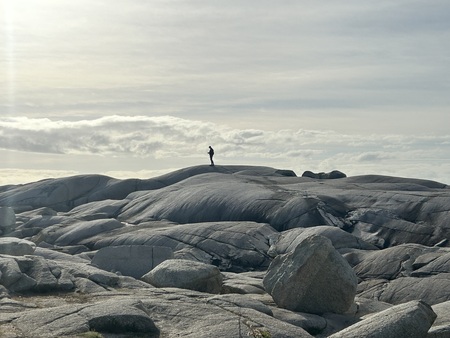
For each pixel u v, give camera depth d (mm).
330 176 53844
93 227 39969
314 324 19703
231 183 45812
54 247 37562
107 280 21812
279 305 21250
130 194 51188
